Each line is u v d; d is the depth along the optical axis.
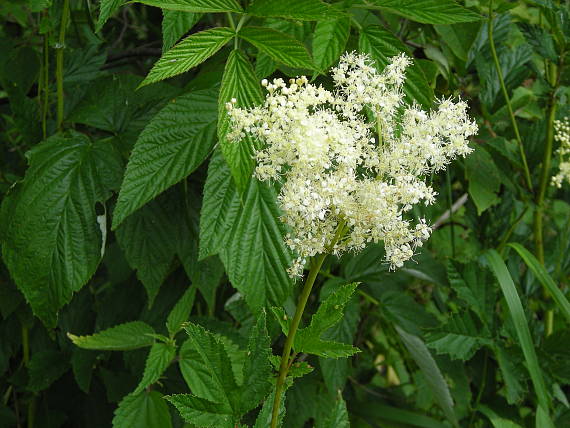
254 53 0.37
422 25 0.46
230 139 0.25
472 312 0.44
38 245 0.34
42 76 0.42
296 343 0.25
